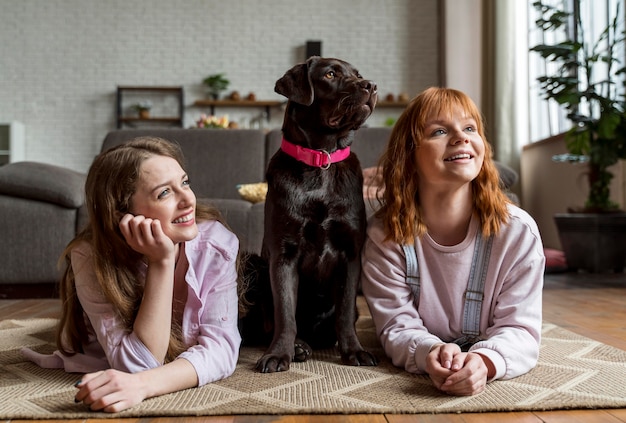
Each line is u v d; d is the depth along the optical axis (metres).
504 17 5.16
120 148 1.23
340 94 1.44
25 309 2.52
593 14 4.37
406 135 1.42
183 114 6.84
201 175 3.52
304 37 6.88
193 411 1.00
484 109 5.45
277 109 6.93
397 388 1.17
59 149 6.82
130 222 1.13
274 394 1.12
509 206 1.43
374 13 6.89
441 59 6.59
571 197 4.32
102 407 1.00
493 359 1.18
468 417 0.99
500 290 1.38
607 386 1.16
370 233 1.51
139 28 6.84
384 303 1.45
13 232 2.88
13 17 6.79
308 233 1.47
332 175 1.47
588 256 3.60
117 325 1.19
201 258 1.30
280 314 1.43
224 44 6.88
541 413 1.01
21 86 6.80
